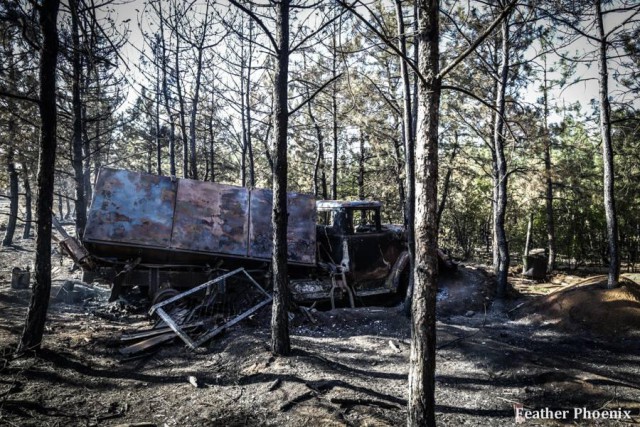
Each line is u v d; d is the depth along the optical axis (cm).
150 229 775
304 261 859
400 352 594
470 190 2083
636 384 500
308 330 717
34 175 1894
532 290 1147
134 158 2786
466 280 1034
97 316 768
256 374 496
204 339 626
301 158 2197
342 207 923
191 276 796
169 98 1532
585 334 714
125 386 472
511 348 607
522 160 1432
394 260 952
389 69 1364
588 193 1444
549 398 459
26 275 952
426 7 339
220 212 834
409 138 788
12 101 1200
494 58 1239
